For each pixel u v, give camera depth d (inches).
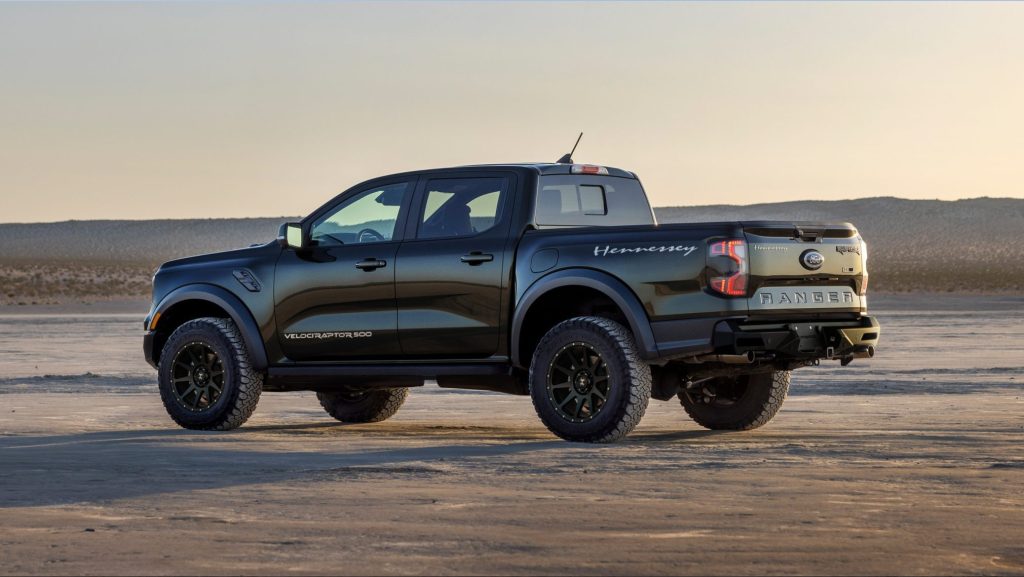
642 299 399.5
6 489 320.2
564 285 408.2
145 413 543.8
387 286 441.1
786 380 455.8
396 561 235.6
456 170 441.4
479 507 289.7
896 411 528.1
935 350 1022.4
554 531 261.4
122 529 267.0
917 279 3779.5
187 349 477.1
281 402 610.2
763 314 394.9
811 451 386.3
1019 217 7564.0
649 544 248.4
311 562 235.5
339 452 393.4
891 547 245.1
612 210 452.4
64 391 674.8
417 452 391.5
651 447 398.6
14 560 238.2
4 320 1919.3
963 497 299.9
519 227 422.6
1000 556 238.1
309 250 460.4
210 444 418.6
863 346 415.2
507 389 433.1
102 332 1492.4
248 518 278.5
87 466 362.3
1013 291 3329.2
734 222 394.9
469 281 426.3
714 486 317.4
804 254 404.5
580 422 408.2
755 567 229.3
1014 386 665.0
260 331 466.6
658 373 423.2
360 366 449.7
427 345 435.5
